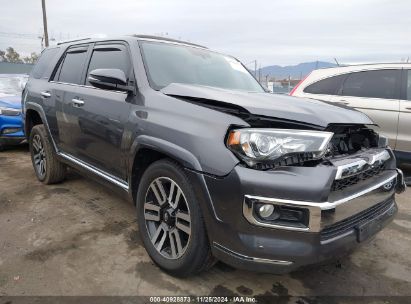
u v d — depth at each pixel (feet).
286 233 6.91
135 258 9.76
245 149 7.08
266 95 9.51
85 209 13.07
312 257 6.95
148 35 11.93
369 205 8.18
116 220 12.17
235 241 7.18
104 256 9.83
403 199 15.44
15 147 24.50
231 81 12.01
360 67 19.07
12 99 23.24
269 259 6.97
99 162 11.56
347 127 8.27
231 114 7.80
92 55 12.65
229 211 7.16
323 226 6.93
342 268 9.71
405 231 12.21
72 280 8.70
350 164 7.48
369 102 18.26
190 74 11.08
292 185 6.81
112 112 10.44
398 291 8.75
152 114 9.05
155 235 9.27
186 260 8.25
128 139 9.68
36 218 12.23
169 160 8.63
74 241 10.63
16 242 10.51
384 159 8.87
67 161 13.69
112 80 9.90
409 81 17.67
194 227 7.93
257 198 6.87
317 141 7.20
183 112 8.42
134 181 9.99
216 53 13.41
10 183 16.06
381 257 10.38
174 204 8.64
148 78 10.01
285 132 7.18
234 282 8.84
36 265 9.30
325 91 19.76
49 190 15.07
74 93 12.59
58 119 13.58
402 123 17.44
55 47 15.93
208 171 7.41
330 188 6.93
